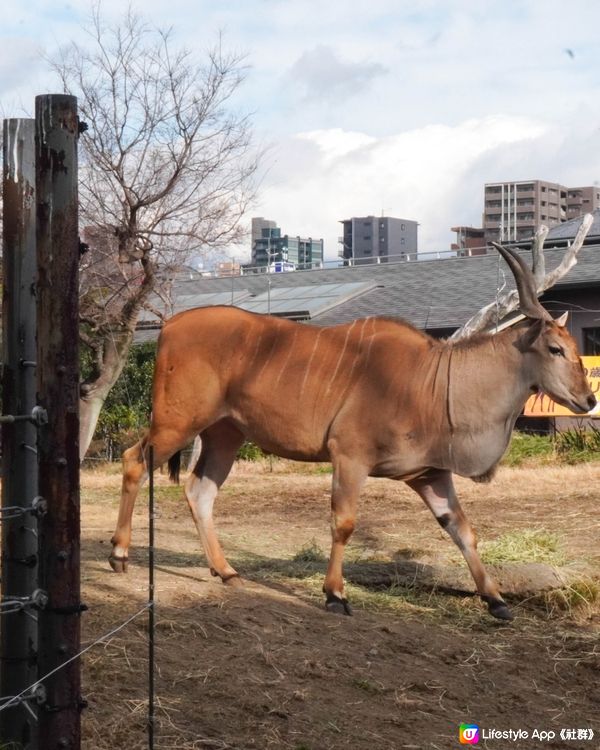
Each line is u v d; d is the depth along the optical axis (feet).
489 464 23.06
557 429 66.23
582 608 23.90
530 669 20.25
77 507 12.00
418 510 38.55
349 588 24.68
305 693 17.19
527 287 22.99
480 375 22.61
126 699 15.76
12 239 13.79
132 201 51.03
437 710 17.70
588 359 59.06
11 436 13.74
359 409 22.43
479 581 23.40
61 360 11.93
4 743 13.51
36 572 13.66
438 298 75.72
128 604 20.20
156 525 33.73
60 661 11.92
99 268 55.16
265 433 23.22
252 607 21.20
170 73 53.11
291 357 23.03
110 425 68.08
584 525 34.06
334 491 22.53
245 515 37.86
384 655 19.79
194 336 23.39
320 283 88.53
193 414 23.27
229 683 16.98
